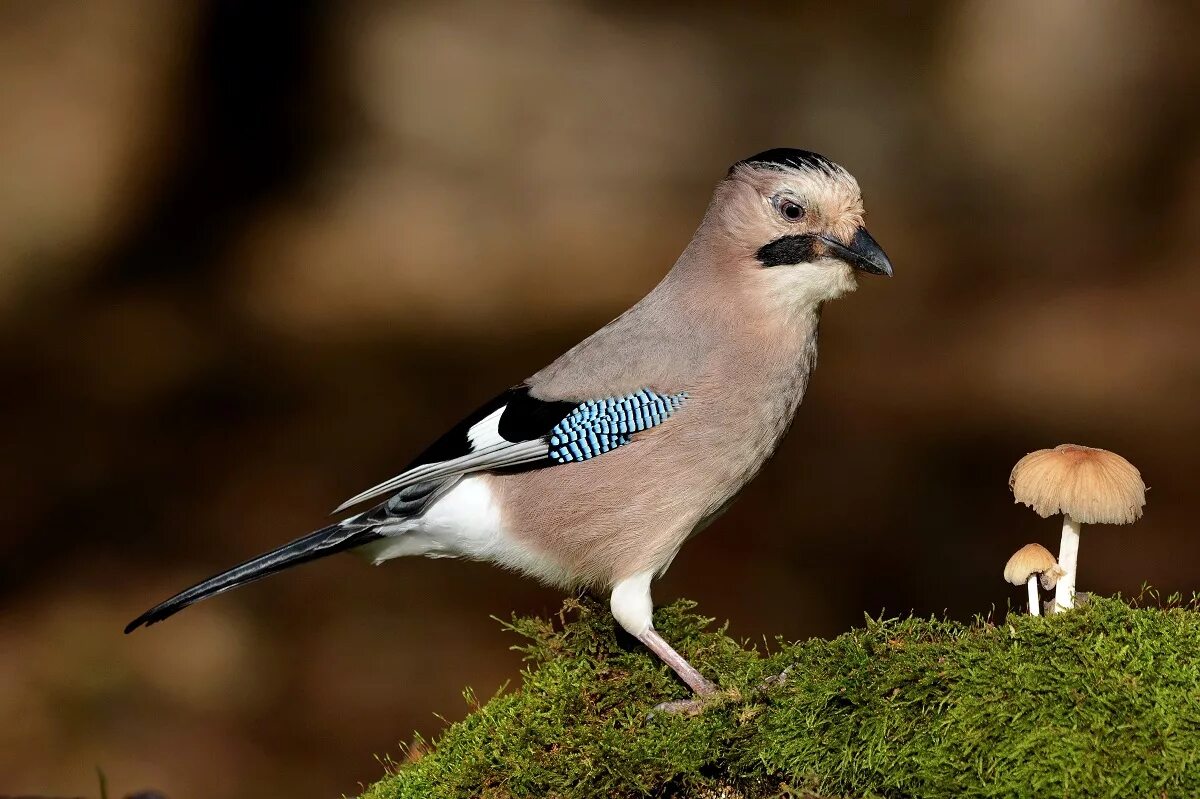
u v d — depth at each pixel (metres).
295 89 22.91
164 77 21.92
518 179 23.05
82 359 17.16
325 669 10.32
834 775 4.12
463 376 16.86
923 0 24.12
